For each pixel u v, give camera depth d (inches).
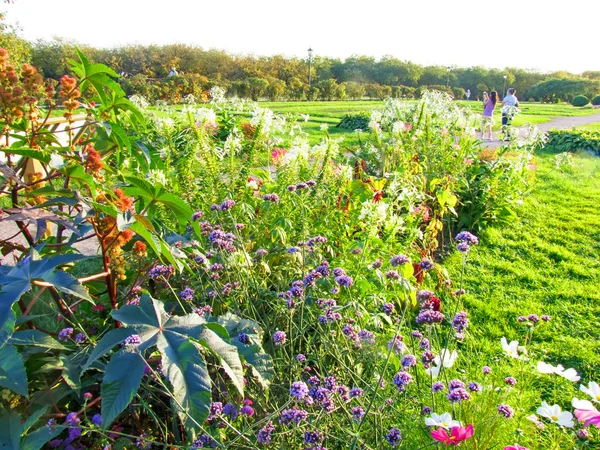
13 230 190.5
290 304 87.4
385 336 101.0
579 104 2041.1
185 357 62.5
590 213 268.7
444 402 81.9
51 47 1320.1
